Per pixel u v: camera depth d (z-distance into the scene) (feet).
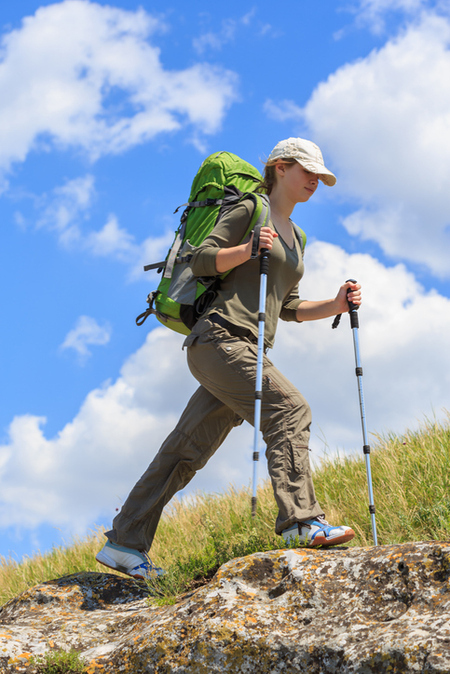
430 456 18.60
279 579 10.64
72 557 25.41
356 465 21.02
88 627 12.23
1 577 26.30
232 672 9.35
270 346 13.29
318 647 8.95
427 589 9.08
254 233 12.28
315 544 11.78
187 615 10.37
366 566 10.02
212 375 12.81
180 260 13.84
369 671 8.19
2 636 11.73
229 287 12.91
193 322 13.73
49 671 10.75
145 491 14.19
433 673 7.60
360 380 13.76
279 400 12.30
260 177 14.60
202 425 14.08
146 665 9.99
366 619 9.20
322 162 13.21
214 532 14.05
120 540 14.15
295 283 13.83
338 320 14.40
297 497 11.99
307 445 12.30
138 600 13.70
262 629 9.59
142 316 14.29
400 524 15.87
